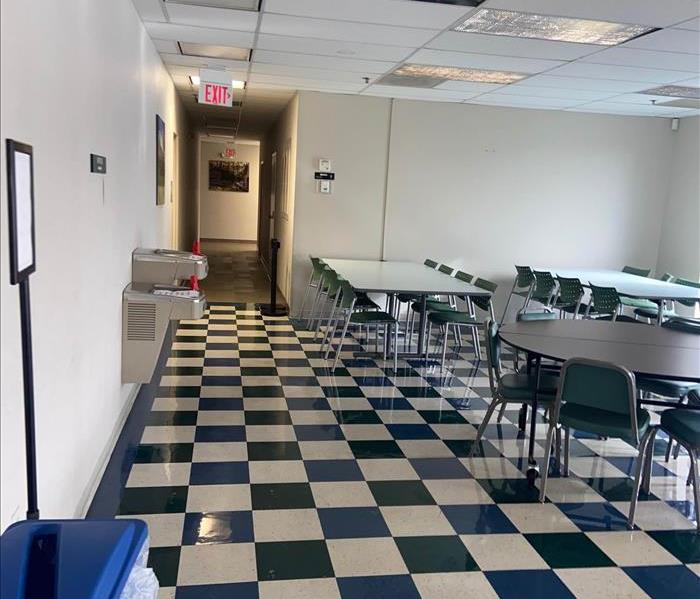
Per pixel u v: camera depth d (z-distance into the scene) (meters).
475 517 3.08
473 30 4.41
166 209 6.91
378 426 4.25
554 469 3.69
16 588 1.19
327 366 5.66
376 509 3.10
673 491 3.46
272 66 6.00
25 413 1.69
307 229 7.68
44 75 2.09
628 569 2.69
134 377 4.08
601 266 8.40
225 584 2.44
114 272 3.65
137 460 3.52
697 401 3.78
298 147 7.50
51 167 2.19
